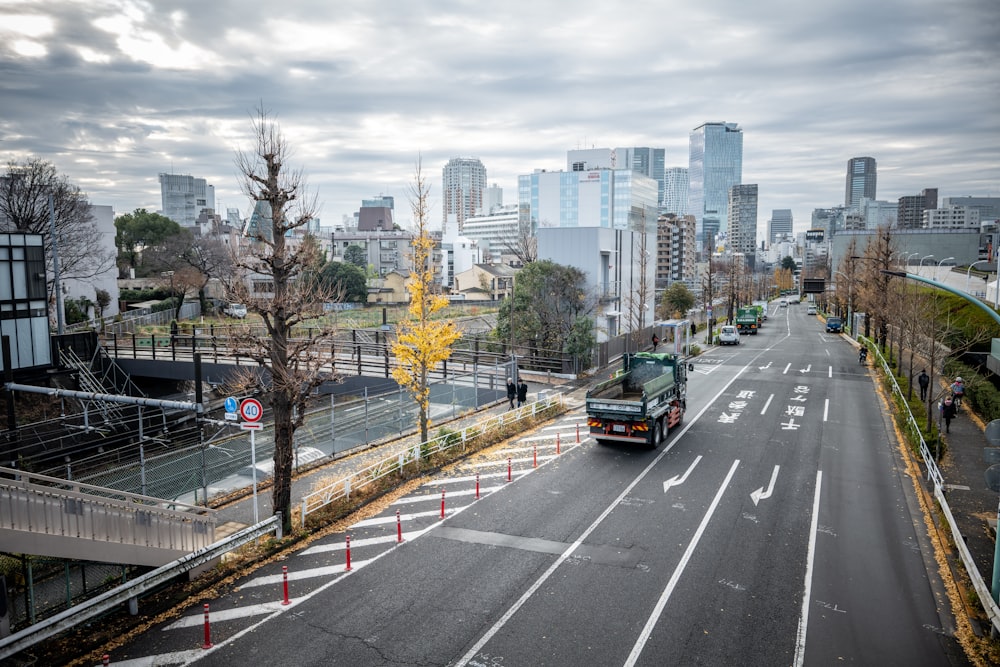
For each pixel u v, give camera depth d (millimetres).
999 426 11734
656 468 20859
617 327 52812
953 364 33094
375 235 130250
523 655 10516
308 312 15992
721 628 11320
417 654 10562
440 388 33500
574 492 18594
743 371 42094
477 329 58062
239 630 11359
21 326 30125
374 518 16891
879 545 14875
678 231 145500
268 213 20125
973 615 11805
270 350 15531
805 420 27641
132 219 78750
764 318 93000
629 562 13945
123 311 66812
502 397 33250
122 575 13328
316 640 11016
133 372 39469
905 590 12773
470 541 15188
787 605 12141
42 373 30984
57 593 13352
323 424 27328
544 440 24875
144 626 11555
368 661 10383
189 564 12672
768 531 15664
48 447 25719
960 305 44062
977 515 16828
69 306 51625
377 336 44438
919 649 10750
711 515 16719
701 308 103625
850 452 22641
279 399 15422
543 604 12172
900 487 18953
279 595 12672
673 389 25969
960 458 21719
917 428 22641
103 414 28453
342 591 12781
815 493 18406
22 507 10781
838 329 72625
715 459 21844
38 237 30828
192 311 67812
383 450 23562
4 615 10344
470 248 124438
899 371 35906
